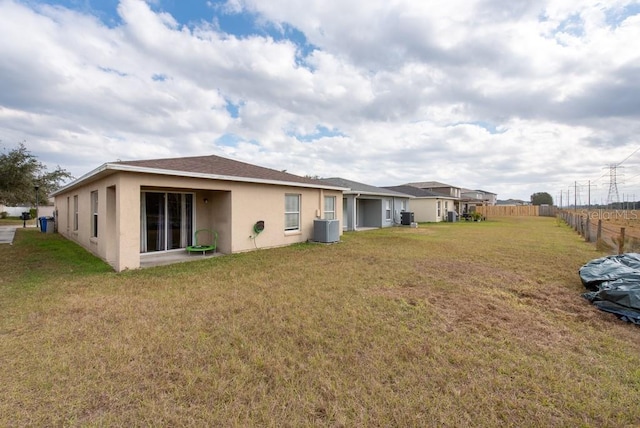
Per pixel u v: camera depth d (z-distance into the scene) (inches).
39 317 163.2
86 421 88.0
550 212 1638.8
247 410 93.2
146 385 104.7
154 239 367.9
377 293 213.9
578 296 212.1
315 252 392.5
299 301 194.9
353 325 157.5
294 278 254.8
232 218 379.2
